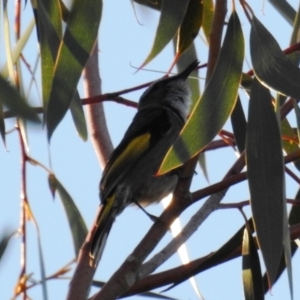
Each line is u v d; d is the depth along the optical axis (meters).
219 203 7.07
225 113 6.18
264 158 6.24
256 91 6.41
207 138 6.07
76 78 6.25
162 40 6.66
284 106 7.48
